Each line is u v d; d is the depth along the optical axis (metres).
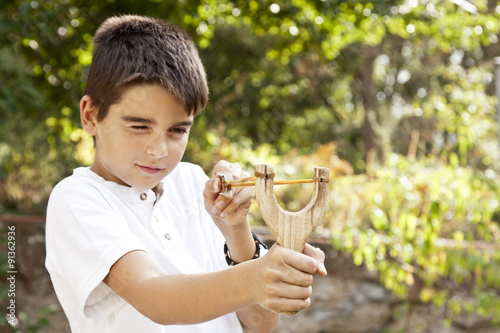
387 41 11.04
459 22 6.50
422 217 4.82
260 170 1.10
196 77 1.37
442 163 5.30
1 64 4.90
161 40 1.37
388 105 12.56
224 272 1.09
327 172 1.12
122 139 1.31
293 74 11.85
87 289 1.24
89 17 5.80
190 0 6.27
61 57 5.55
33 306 5.28
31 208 5.49
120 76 1.31
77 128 5.17
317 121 12.32
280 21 6.49
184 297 1.11
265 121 11.98
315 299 6.03
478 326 6.05
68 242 1.31
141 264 1.23
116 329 1.36
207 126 8.21
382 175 5.00
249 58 9.98
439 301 5.27
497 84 4.30
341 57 11.38
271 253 1.03
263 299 1.02
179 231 1.52
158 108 1.29
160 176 1.35
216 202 1.33
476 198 4.92
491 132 5.99
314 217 1.10
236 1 6.37
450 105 5.48
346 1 6.08
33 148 5.52
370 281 6.11
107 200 1.39
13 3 4.87
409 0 6.16
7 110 4.49
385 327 6.07
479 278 5.12
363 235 4.79
